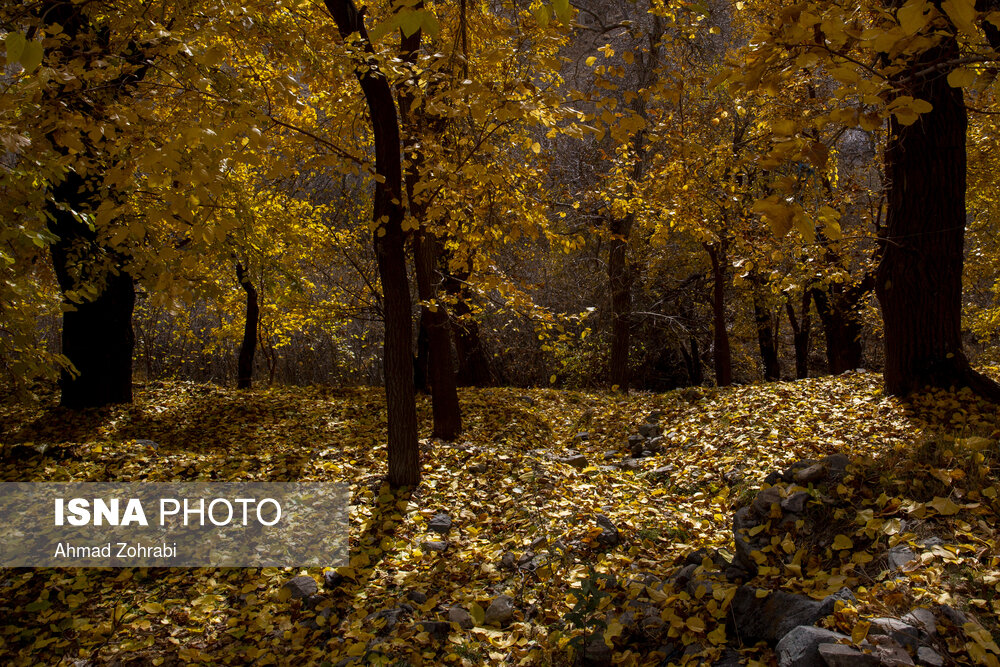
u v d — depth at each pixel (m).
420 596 4.40
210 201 3.29
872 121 2.71
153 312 17.66
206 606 4.54
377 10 6.88
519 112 4.07
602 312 20.38
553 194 12.66
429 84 5.75
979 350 21.02
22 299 4.57
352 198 15.53
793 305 21.12
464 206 6.63
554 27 4.71
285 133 6.46
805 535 3.68
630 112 3.87
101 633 4.26
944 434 4.32
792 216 2.36
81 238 7.51
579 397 14.98
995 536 3.11
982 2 4.67
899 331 7.21
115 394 10.51
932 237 6.91
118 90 4.07
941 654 2.44
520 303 7.49
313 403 12.72
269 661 3.87
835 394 8.38
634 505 5.80
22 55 1.96
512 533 5.34
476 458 7.27
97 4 4.67
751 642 3.04
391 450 6.41
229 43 5.09
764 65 2.76
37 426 9.15
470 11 6.56
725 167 11.50
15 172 3.94
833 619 2.69
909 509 3.43
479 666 3.54
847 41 2.66
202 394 12.88
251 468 6.98
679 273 21.34
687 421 9.27
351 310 15.72
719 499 5.71
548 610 3.97
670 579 3.88
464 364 17.66
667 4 5.65
